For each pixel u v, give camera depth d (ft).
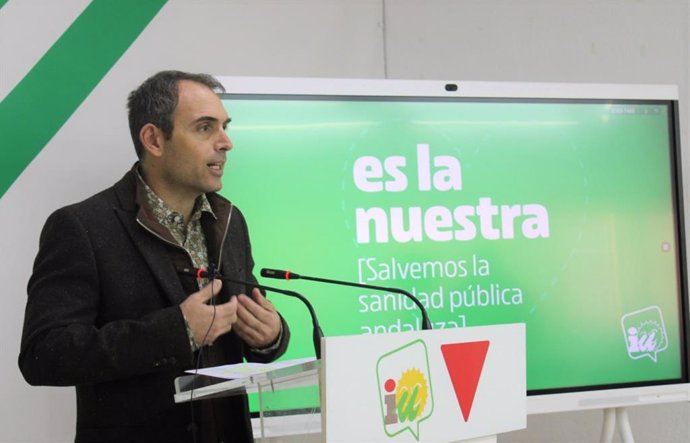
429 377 5.14
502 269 10.20
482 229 10.21
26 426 10.12
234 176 9.58
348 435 4.69
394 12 12.52
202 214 7.37
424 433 5.07
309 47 11.90
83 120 10.48
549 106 10.45
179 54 11.06
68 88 10.43
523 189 10.33
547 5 12.01
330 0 12.08
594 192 10.44
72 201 10.36
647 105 10.60
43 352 6.15
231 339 7.11
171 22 11.05
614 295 10.37
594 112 10.52
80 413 6.68
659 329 10.41
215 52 11.29
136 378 6.58
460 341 5.32
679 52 10.87
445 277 10.07
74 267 6.55
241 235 7.64
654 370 10.36
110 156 10.57
